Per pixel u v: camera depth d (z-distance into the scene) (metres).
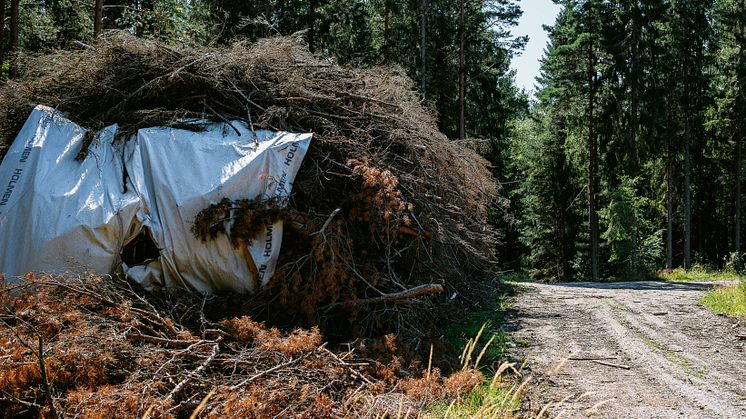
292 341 5.69
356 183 7.84
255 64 8.97
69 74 8.97
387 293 7.79
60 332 5.21
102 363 4.80
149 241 7.12
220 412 4.39
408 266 8.37
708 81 35.28
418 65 30.28
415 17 30.08
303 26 28.23
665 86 35.50
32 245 6.73
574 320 10.46
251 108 8.61
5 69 15.86
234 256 7.01
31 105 8.76
